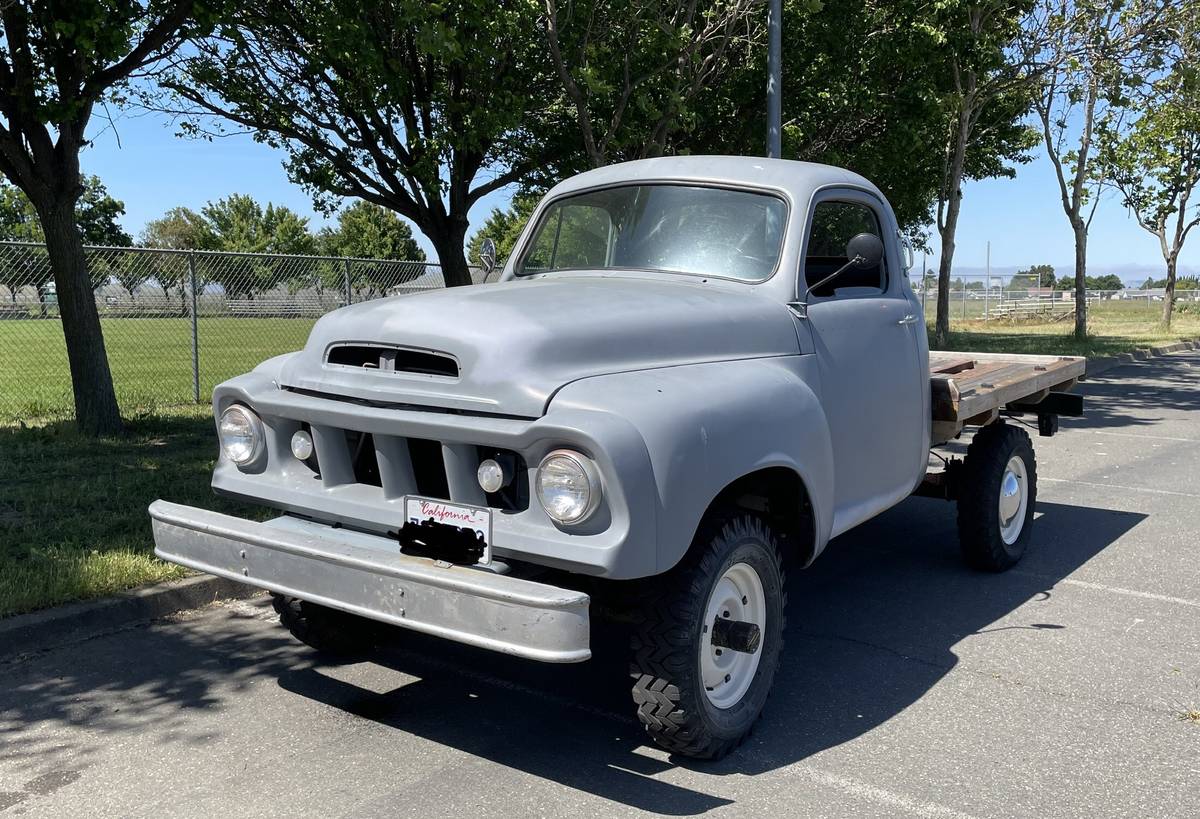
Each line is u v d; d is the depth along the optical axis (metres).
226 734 3.83
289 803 3.31
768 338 4.10
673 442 3.19
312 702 4.14
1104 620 5.24
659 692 3.41
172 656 4.61
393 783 3.46
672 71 12.16
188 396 12.52
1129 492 8.52
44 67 8.95
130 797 3.35
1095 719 4.03
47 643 4.69
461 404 3.33
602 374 3.42
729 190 4.61
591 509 3.05
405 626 3.14
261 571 3.48
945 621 5.23
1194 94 16.97
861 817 3.26
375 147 12.99
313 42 11.43
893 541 6.86
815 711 4.10
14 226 53.09
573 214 4.96
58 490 6.98
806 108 15.00
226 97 12.09
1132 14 16.56
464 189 13.41
